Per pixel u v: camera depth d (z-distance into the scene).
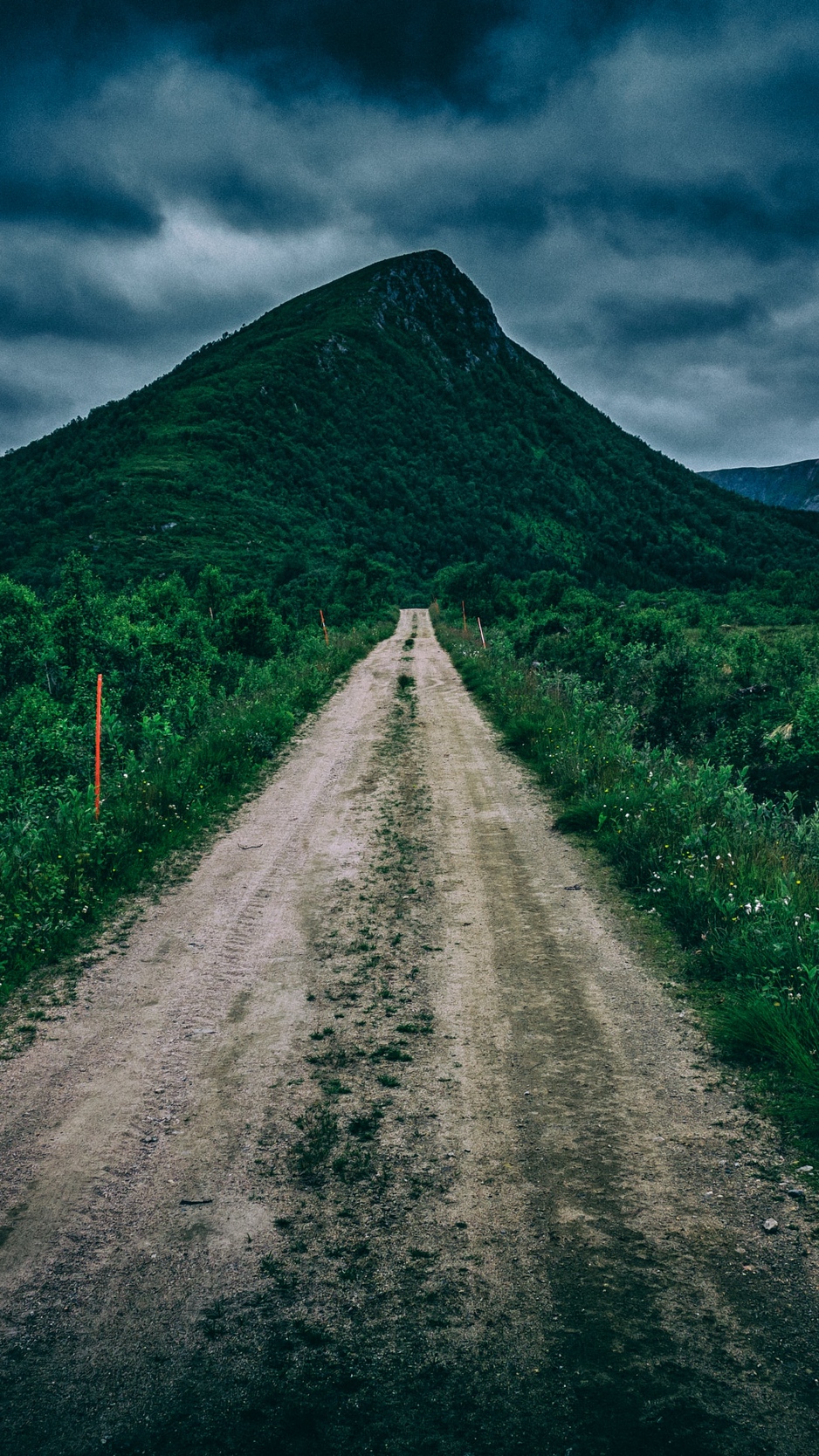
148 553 92.62
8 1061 4.78
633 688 17.78
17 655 17.89
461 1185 3.54
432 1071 4.56
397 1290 2.95
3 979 5.88
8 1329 2.82
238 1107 4.24
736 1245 3.11
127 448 137.50
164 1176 3.68
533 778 12.55
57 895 6.98
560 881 7.87
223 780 12.59
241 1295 2.95
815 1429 2.33
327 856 9.04
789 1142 3.75
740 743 11.05
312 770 13.95
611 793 9.98
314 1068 4.63
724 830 7.84
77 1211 3.46
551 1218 3.31
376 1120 4.08
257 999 5.61
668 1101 4.16
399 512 146.00
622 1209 3.35
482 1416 2.43
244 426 154.75
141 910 7.48
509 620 52.53
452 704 21.05
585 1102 4.18
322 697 23.36
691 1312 2.79
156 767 12.53
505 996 5.51
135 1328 2.81
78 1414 2.48
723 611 56.16
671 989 5.47
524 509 169.62
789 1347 2.63
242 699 20.19
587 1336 2.71
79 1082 4.54
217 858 9.09
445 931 6.75
